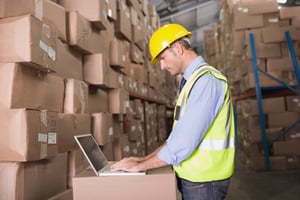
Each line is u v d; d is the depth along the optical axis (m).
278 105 4.79
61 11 2.04
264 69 4.73
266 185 3.95
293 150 4.69
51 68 1.71
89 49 2.39
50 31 1.71
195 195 1.48
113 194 1.40
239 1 4.89
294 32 4.59
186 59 1.61
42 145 1.58
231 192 3.75
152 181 1.39
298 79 4.50
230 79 6.06
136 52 4.43
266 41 4.65
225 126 1.48
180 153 1.39
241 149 5.89
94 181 1.41
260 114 4.67
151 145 5.59
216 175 1.46
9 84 1.47
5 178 1.46
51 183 1.75
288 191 3.63
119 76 3.36
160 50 1.61
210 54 8.70
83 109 2.22
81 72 2.40
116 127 3.16
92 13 2.38
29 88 1.59
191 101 1.41
